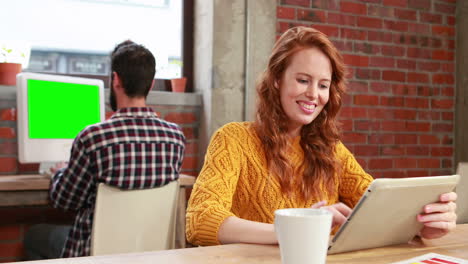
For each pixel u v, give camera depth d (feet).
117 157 5.61
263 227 3.34
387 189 2.76
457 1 11.94
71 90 7.87
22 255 8.61
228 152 4.32
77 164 5.62
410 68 11.57
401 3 11.45
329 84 4.53
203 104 9.99
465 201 4.30
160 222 5.90
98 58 10.16
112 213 5.55
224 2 9.74
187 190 9.82
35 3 9.68
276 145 4.45
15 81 8.83
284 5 10.35
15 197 6.69
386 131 11.35
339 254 3.02
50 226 7.69
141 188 5.71
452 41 11.96
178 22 10.57
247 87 9.88
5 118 8.57
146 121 5.94
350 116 11.00
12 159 8.64
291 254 2.17
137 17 10.34
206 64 9.92
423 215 3.21
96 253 5.43
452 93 11.98
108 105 9.46
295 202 4.46
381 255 3.00
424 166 11.76
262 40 9.99
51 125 7.57
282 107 4.58
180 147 6.19
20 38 9.61
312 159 4.58
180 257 2.83
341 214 3.25
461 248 3.23
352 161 4.89
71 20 9.93
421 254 3.03
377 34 11.22
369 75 11.16
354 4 10.98
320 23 10.66
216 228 3.51
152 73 6.14
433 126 11.84
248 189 4.42
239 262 2.72
